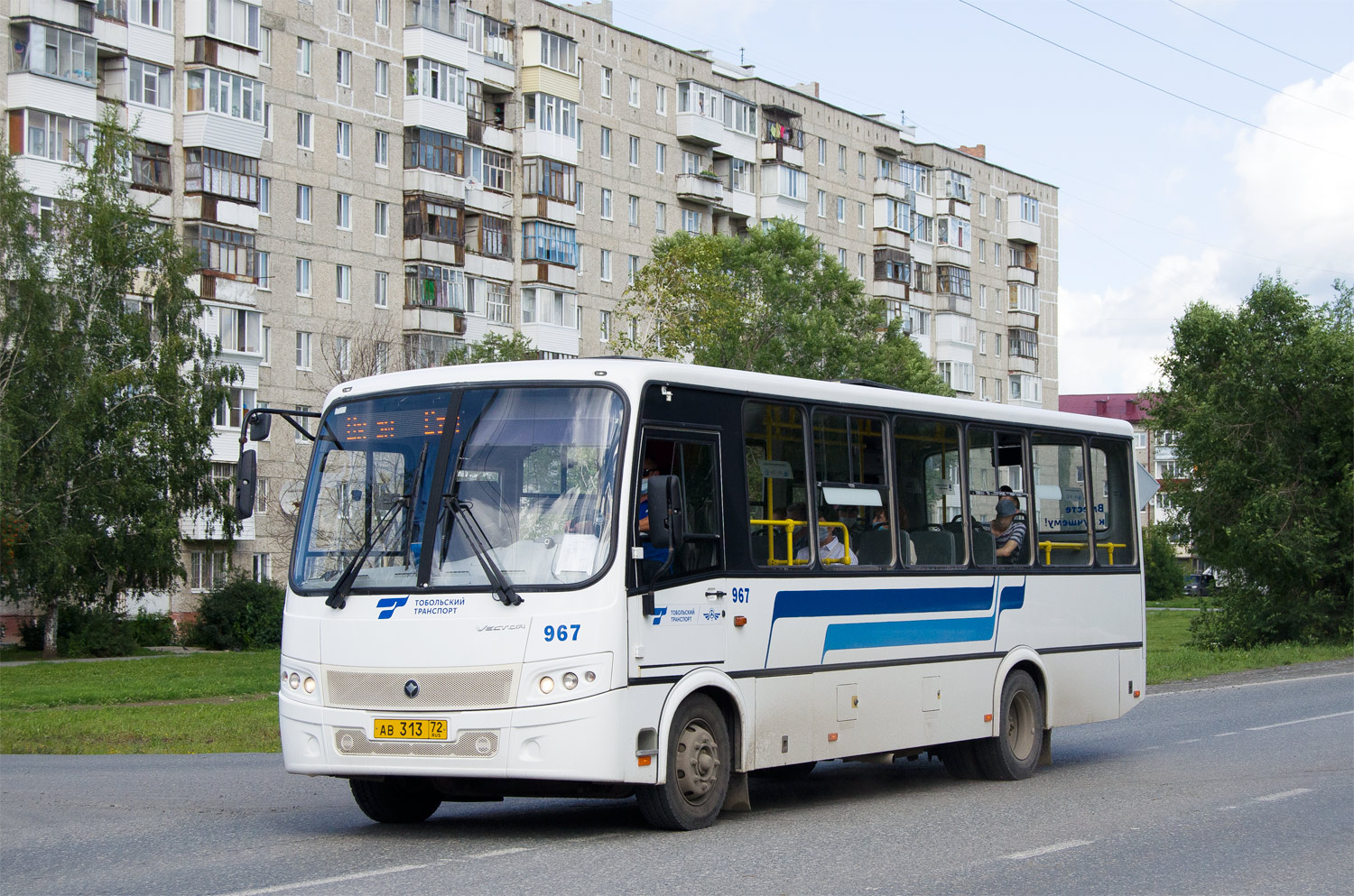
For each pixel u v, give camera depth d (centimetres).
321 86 6009
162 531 4731
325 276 5991
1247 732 1816
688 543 1062
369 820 1148
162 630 5472
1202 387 4631
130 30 5362
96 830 1088
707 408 1099
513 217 6794
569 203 6912
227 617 5497
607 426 1022
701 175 7662
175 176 5497
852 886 850
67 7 5078
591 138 7169
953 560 1359
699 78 7794
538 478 1020
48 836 1059
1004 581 1417
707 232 7825
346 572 1034
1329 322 4528
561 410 1034
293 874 880
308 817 1166
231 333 5569
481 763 978
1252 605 4444
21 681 3519
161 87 5459
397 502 1041
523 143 6825
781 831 1065
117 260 4772
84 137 5128
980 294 9850
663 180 7575
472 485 1027
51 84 5038
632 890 827
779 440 1170
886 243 8894
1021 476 1474
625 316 5338
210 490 5012
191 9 5512
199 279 5469
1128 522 1642
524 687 979
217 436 5100
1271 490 4344
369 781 1107
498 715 978
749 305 6266
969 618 1365
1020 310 10050
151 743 1903
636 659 1002
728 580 1094
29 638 5075
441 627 996
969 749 1409
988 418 1429
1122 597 1608
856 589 1226
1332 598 4338
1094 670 1551
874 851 977
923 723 1295
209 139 5500
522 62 6838
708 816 1070
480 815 1201
